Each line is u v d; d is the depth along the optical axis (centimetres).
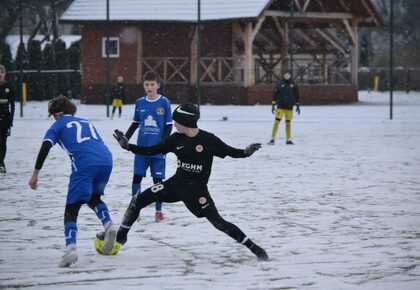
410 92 12081
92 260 1516
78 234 1795
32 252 1595
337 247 1633
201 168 1527
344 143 4278
